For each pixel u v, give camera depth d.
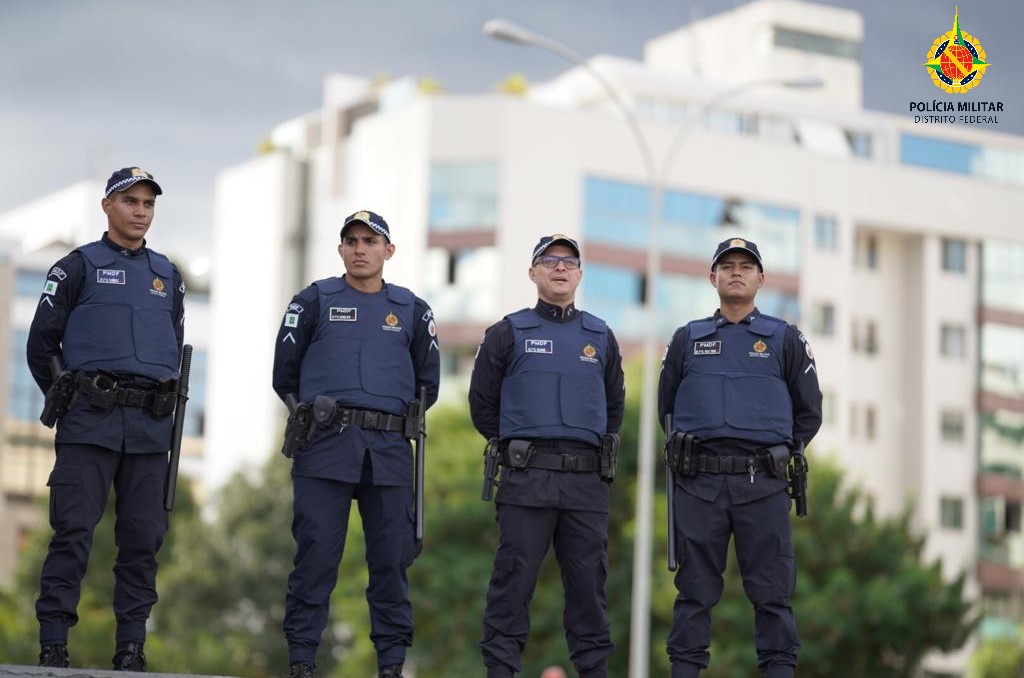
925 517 57.00
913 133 61.84
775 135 60.38
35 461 65.25
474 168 52.94
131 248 9.36
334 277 9.52
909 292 58.81
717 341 9.38
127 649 9.12
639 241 54.00
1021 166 63.09
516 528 9.15
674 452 9.23
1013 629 56.69
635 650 26.38
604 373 9.45
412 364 9.45
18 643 25.77
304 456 9.22
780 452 9.14
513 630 9.15
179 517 49.56
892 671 31.03
